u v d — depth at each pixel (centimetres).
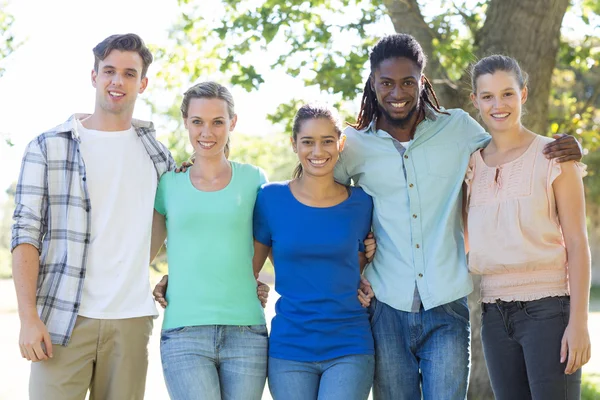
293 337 390
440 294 396
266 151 1794
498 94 386
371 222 416
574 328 362
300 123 398
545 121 670
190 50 862
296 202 402
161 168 415
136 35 412
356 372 384
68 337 382
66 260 387
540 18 652
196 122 402
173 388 383
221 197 400
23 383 1061
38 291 389
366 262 421
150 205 406
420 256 403
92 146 400
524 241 376
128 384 394
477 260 389
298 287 396
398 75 400
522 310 376
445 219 404
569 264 371
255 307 399
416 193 407
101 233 393
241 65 791
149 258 407
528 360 373
